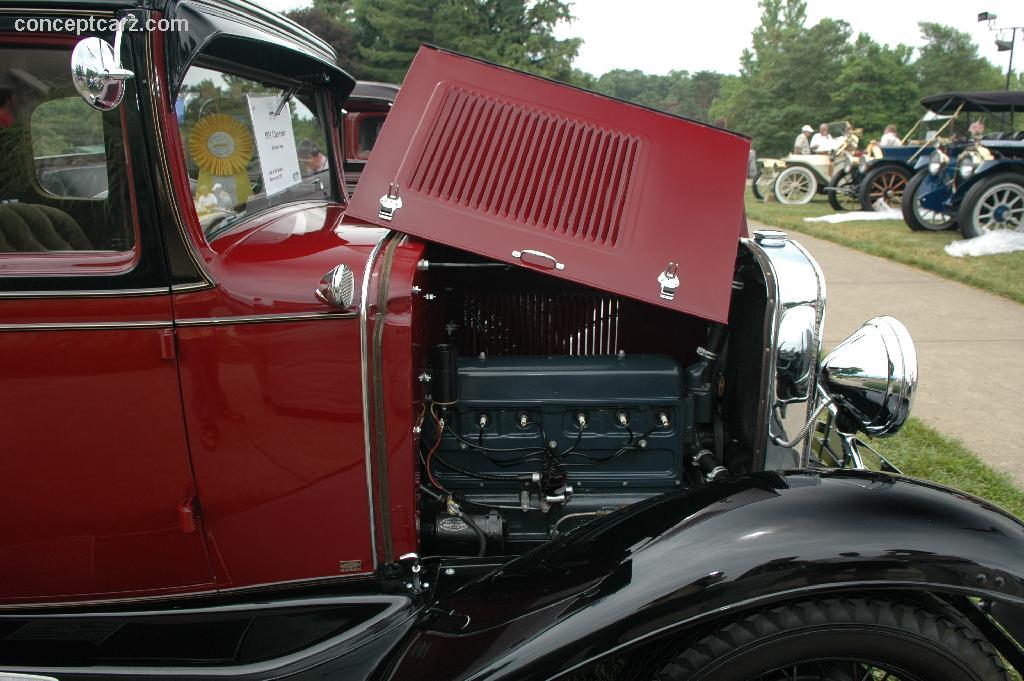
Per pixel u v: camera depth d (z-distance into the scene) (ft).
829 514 5.20
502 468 7.05
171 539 5.89
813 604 4.96
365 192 6.34
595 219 6.49
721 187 6.74
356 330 5.56
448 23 102.17
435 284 7.71
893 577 4.88
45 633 5.91
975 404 14.55
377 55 102.94
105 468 5.61
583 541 5.72
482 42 101.60
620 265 6.29
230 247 5.74
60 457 5.56
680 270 6.34
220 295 5.39
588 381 6.84
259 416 5.63
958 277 24.34
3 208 5.42
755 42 173.37
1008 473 11.76
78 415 5.47
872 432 7.02
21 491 5.62
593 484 7.07
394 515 5.98
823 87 136.46
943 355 17.31
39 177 5.44
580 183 6.64
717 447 7.49
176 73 5.17
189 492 5.75
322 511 5.94
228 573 6.06
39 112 5.24
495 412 6.96
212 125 6.08
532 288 7.76
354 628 5.89
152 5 4.99
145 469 5.65
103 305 5.29
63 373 5.37
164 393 5.49
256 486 5.80
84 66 4.54
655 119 7.09
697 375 7.14
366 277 5.63
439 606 5.82
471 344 8.04
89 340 5.32
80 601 6.06
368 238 6.47
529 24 106.52
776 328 6.31
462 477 7.09
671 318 7.80
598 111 7.09
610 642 4.99
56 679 5.58
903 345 6.84
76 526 5.77
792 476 5.71
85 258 5.38
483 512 7.01
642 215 6.53
